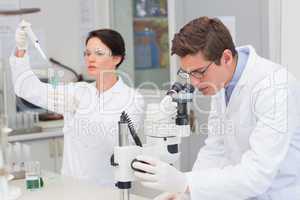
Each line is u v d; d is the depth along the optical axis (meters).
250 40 3.04
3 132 2.02
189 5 3.46
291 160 1.72
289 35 2.76
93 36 2.50
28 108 3.83
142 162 1.54
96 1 4.31
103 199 1.97
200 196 1.58
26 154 2.50
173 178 1.54
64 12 4.29
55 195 2.04
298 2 2.70
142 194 1.99
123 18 4.14
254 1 2.98
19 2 4.04
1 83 3.66
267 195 1.74
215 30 1.56
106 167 2.49
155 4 3.76
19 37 2.44
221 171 1.62
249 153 1.64
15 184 2.24
